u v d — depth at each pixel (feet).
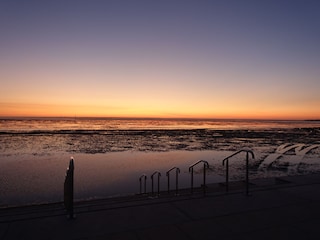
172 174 57.21
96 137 165.78
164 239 11.56
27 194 41.42
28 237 11.68
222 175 55.47
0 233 12.09
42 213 14.61
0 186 46.11
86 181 50.34
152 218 13.98
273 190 19.81
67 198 14.16
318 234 12.15
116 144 125.39
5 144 119.14
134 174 57.57
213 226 13.01
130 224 13.15
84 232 12.20
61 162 72.84
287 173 56.49
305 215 14.58
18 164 69.21
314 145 118.83
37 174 56.65
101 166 67.10
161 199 17.51
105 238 11.63
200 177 53.98
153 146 118.62
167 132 232.73
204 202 16.80
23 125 358.64
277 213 14.88
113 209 15.34
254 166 65.62
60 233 12.07
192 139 158.92
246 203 16.63
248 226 13.04
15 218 13.84
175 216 14.28
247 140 152.46
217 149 107.24
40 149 102.94
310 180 23.36
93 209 15.23
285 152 93.50
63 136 169.37
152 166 67.67
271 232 12.34
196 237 11.77
